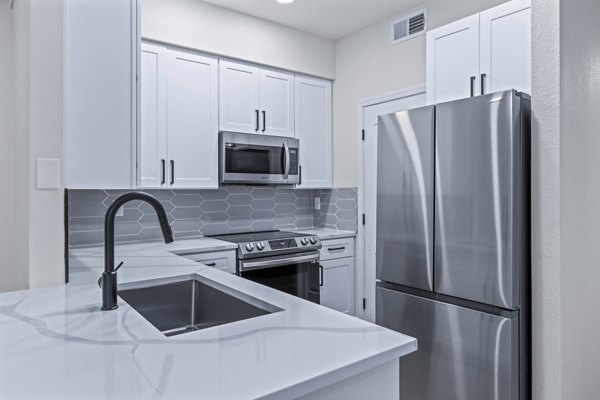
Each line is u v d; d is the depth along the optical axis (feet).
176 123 9.42
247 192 11.88
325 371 2.48
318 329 3.25
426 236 6.87
